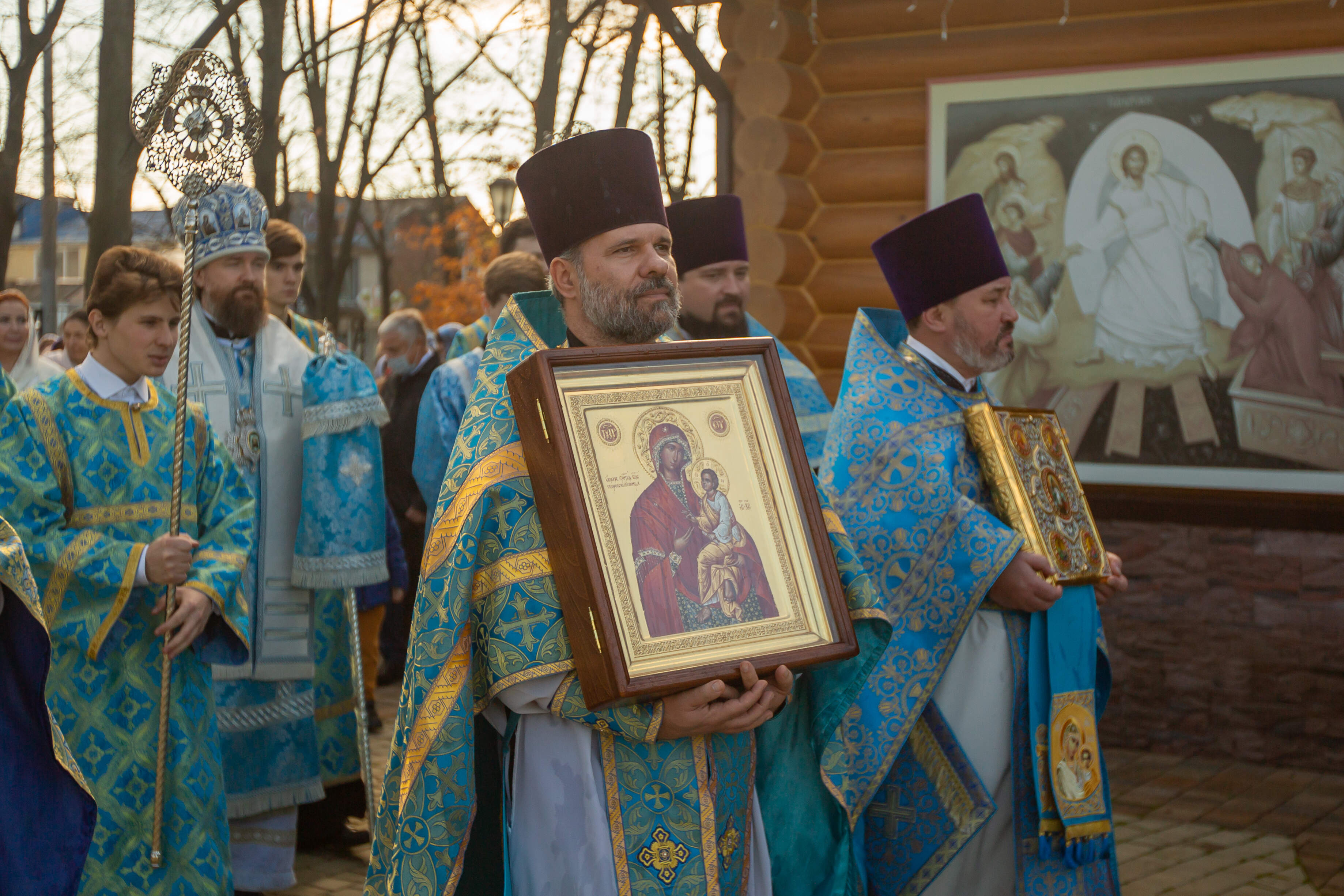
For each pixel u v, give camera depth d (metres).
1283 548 5.04
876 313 2.98
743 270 3.35
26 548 2.74
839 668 1.96
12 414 2.80
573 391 1.67
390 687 6.57
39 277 7.21
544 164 1.79
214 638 2.94
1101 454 5.31
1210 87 5.07
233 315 3.68
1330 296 4.95
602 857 1.68
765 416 1.82
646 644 1.59
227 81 2.90
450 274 13.53
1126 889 3.74
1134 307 5.22
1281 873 3.88
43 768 2.46
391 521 5.86
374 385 3.92
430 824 1.62
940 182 5.48
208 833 2.87
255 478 3.70
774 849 1.97
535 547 1.68
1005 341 2.76
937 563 2.52
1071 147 5.28
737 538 1.73
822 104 5.66
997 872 2.62
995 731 2.57
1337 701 4.98
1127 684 5.32
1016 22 5.36
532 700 1.68
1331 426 4.96
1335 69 4.90
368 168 10.49
